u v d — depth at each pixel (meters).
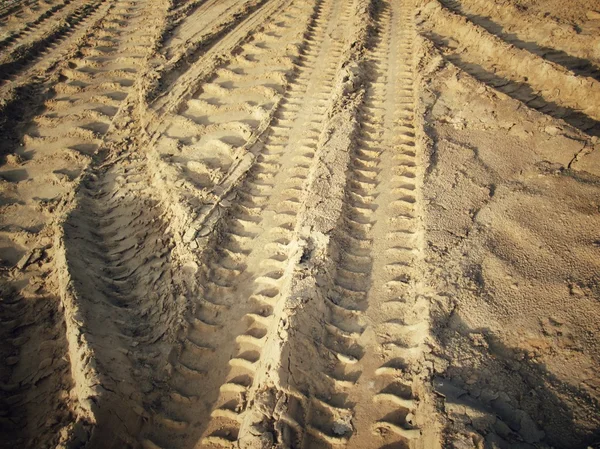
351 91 2.17
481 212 1.47
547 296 1.18
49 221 1.95
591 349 1.05
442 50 2.34
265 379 1.18
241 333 1.38
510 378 1.08
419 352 1.19
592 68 1.87
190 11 3.36
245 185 1.84
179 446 1.17
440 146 1.77
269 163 1.92
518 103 1.80
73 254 1.67
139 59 2.87
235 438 1.15
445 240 1.42
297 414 1.13
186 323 1.40
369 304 1.36
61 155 2.29
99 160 2.21
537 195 1.44
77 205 1.92
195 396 1.26
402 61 2.38
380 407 1.14
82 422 1.11
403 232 1.54
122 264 1.68
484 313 1.21
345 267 1.47
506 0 2.48
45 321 1.53
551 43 2.06
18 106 2.63
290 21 2.96
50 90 2.74
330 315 1.35
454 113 1.91
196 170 1.97
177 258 1.60
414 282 1.38
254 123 2.15
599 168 1.44
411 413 1.10
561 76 1.82
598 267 1.18
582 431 0.95
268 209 1.73
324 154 1.83
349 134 1.90
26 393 1.33
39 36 3.28
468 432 0.97
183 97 2.41
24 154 2.37
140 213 1.87
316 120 2.10
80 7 3.69
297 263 1.42
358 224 1.59
